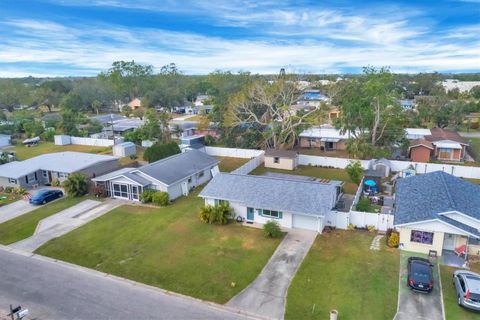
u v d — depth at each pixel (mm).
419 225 24422
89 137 70812
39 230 29703
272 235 27469
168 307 19453
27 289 21391
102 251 26000
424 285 20000
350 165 41156
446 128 72000
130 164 48156
